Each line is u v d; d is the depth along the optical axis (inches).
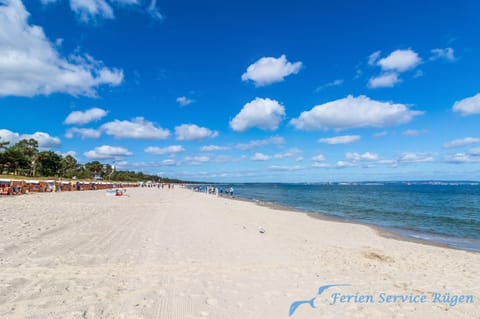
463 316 177.0
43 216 486.3
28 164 2613.2
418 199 1712.6
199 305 174.2
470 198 1784.0
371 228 634.2
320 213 965.2
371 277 253.8
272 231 510.6
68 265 233.6
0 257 240.2
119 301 172.4
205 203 1141.7
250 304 180.5
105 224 448.8
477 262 343.0
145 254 285.7
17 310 150.6
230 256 300.5
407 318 171.5
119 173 5383.9
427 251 404.5
